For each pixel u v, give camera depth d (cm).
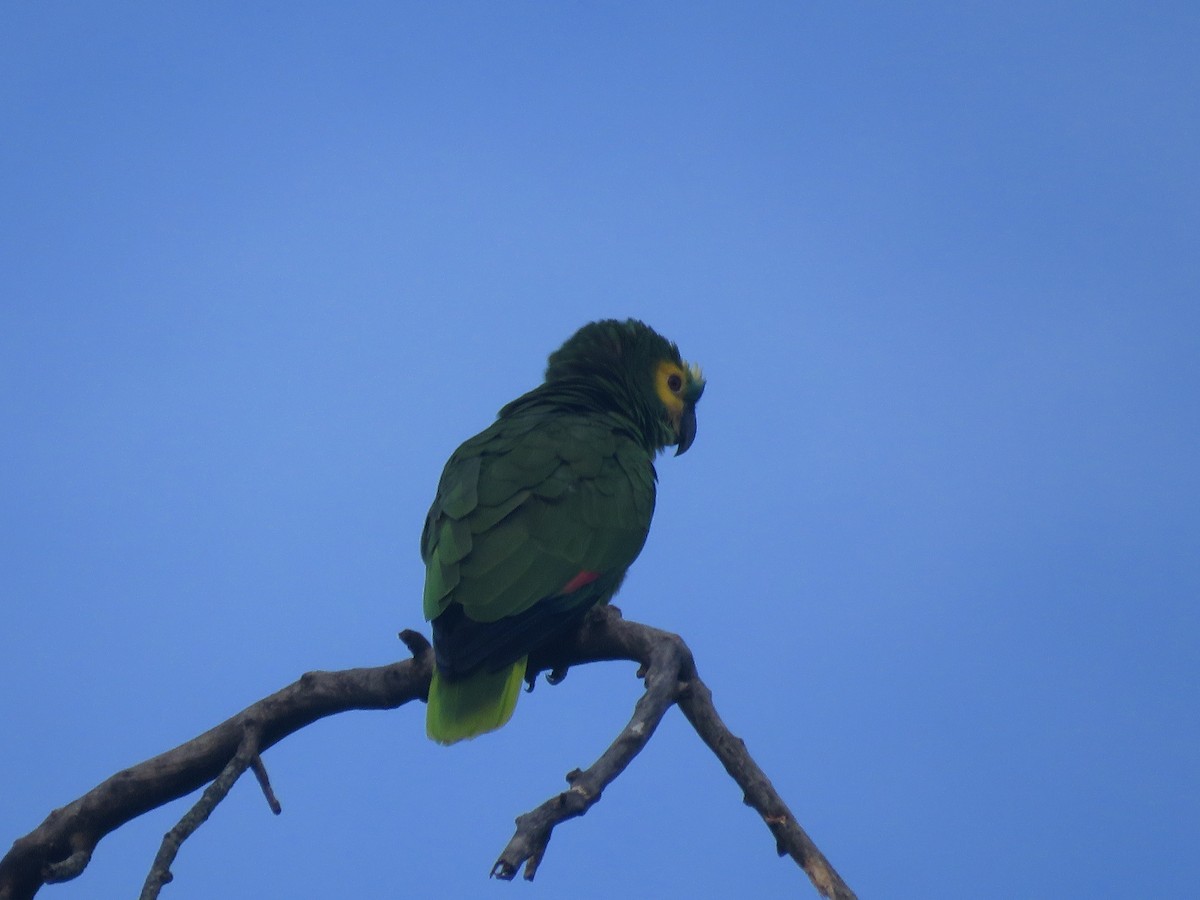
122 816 1066
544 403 1631
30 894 1059
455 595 1288
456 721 1216
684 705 871
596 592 1341
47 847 1048
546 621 1286
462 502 1371
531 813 703
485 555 1311
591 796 727
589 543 1359
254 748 989
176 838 891
